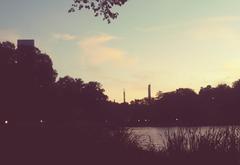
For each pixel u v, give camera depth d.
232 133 15.05
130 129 20.89
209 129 15.51
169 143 15.77
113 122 23.27
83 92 125.00
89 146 19.31
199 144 15.09
